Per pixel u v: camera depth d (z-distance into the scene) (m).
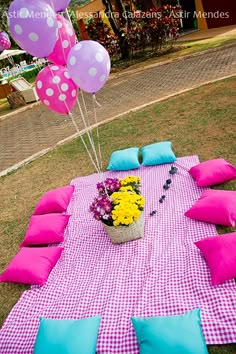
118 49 15.18
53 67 3.38
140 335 2.70
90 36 15.34
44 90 3.37
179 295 3.11
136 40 14.86
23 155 7.72
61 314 3.24
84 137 7.42
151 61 13.64
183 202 4.36
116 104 9.52
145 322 2.75
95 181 5.30
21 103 12.77
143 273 3.46
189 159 5.23
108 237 4.09
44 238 4.18
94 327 2.87
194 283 3.16
